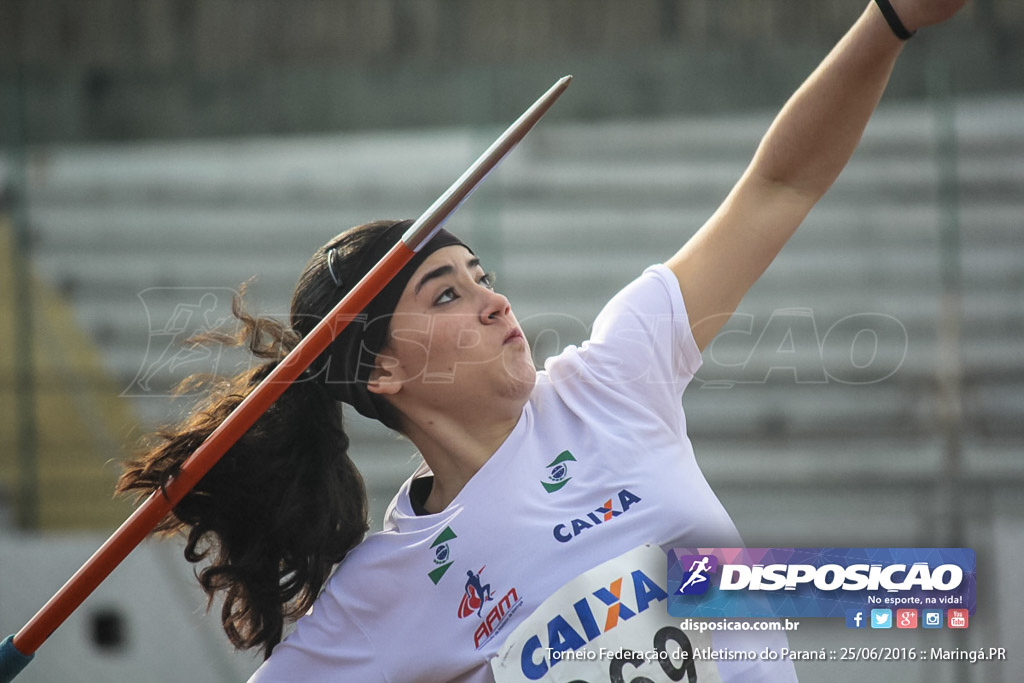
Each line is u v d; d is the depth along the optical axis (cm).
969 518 1554
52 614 528
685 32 1878
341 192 1897
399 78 1886
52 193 1898
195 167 1917
